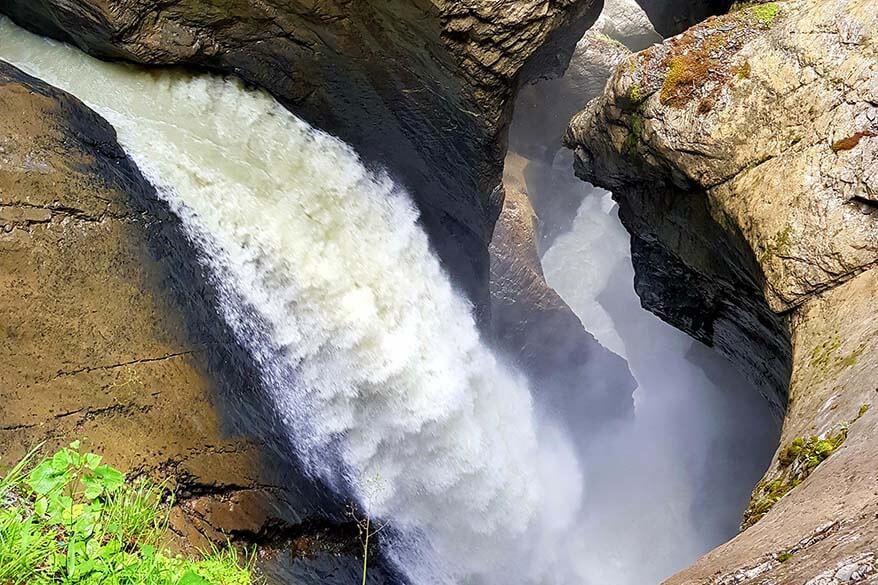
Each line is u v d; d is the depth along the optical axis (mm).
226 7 7711
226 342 7336
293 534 7594
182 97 8070
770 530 3811
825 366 5605
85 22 7344
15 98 6426
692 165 7262
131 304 6676
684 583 3717
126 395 6477
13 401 5789
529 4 7723
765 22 7223
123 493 5875
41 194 6270
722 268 8055
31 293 6047
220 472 7012
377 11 7773
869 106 6234
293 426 7793
